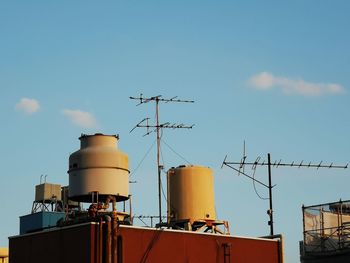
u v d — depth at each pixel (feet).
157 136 268.00
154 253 214.28
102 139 231.50
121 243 206.80
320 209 290.97
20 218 282.36
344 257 275.80
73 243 207.31
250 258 236.63
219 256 229.04
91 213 215.51
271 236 246.47
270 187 281.54
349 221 292.81
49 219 274.16
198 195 254.47
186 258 220.84
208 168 260.42
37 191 323.37
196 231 236.22
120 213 226.58
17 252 221.87
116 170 228.02
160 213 256.93
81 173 226.58
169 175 259.60
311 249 285.64
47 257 213.05
